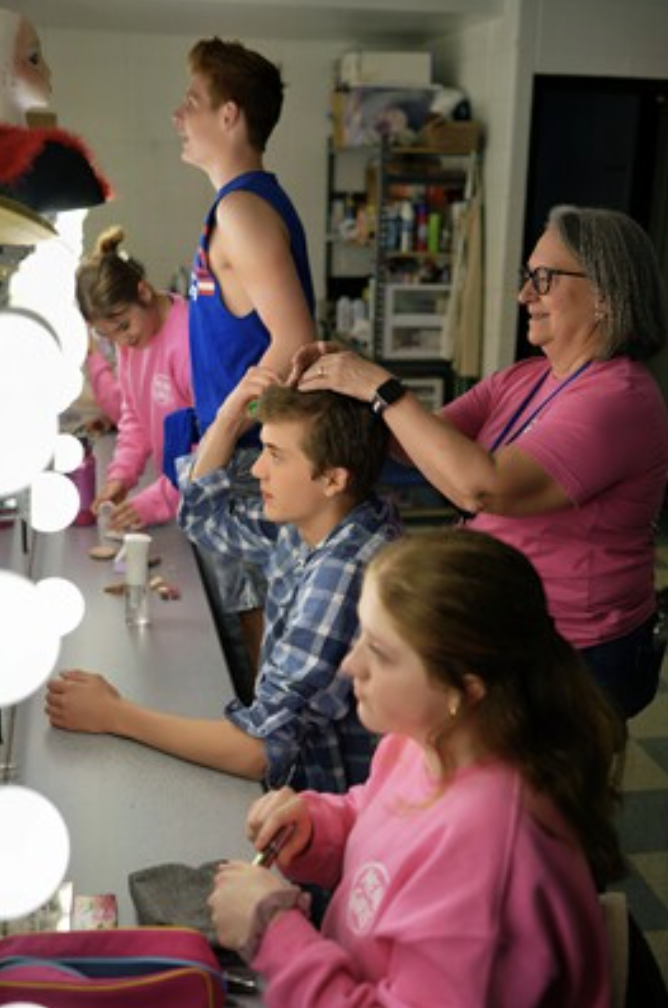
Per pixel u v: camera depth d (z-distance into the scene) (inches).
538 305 65.2
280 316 73.6
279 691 51.9
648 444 62.7
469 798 33.2
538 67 186.5
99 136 233.3
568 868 32.3
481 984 31.0
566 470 60.3
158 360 97.4
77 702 55.9
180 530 90.5
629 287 61.7
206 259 77.9
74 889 43.6
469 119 208.8
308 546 57.8
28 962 33.9
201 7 188.2
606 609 65.7
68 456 75.8
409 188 208.7
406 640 33.2
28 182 49.1
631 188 212.8
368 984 34.2
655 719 121.0
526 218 197.0
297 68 235.1
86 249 191.0
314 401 53.6
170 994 32.9
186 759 53.8
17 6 192.2
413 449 59.4
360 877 37.1
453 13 189.8
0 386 26.8
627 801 104.5
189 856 46.3
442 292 208.8
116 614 72.7
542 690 33.7
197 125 75.9
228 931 37.2
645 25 188.2
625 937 36.6
